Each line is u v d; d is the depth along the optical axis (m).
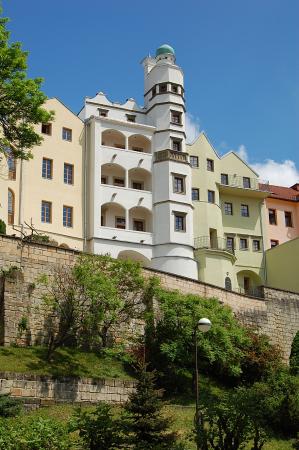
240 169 63.53
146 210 55.09
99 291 30.25
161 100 58.50
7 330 30.56
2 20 30.97
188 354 31.92
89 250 51.56
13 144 32.88
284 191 69.44
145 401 20.05
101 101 58.22
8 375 26.55
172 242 53.50
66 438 18.22
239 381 34.56
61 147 53.09
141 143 57.75
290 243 59.00
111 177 55.28
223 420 20.52
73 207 52.16
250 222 62.62
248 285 61.06
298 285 57.12
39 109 30.88
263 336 37.66
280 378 31.20
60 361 30.12
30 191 50.09
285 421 28.20
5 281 31.47
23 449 17.39
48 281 32.97
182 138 57.94
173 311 32.88
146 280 35.22
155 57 62.50
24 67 30.58
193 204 58.41
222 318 34.31
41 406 26.62
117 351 31.62
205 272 54.97
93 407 27.61
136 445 18.47
